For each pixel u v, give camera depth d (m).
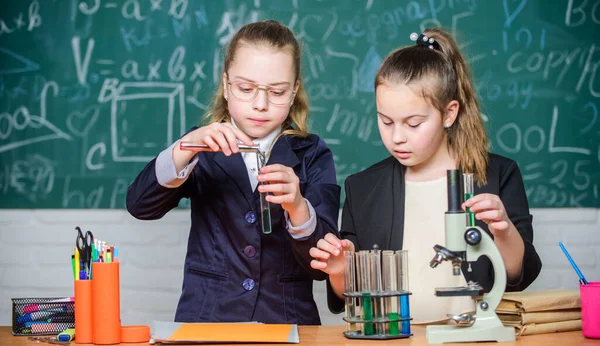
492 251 1.34
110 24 3.04
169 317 2.97
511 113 2.99
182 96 3.02
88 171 3.02
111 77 3.03
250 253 1.69
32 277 3.01
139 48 3.03
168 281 2.98
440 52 1.67
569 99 2.99
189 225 2.99
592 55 2.99
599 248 2.97
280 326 1.44
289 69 1.66
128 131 3.02
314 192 1.69
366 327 1.37
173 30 3.03
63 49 3.04
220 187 1.73
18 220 3.03
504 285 1.34
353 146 2.99
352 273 1.38
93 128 3.03
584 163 2.98
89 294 1.37
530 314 1.39
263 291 1.69
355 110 2.99
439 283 1.71
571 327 1.44
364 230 1.76
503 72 3.00
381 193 1.76
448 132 1.76
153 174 1.58
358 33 3.00
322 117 2.99
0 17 3.04
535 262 1.61
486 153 1.75
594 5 3.00
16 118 3.04
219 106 1.85
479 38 2.99
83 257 1.42
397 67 1.59
